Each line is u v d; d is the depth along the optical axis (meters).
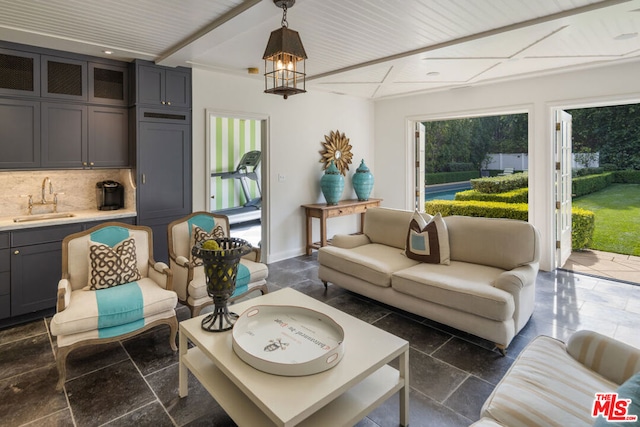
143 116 3.88
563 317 3.28
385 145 6.43
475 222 3.43
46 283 3.37
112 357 2.67
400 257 3.68
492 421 1.34
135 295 2.61
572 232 6.09
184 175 4.24
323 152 5.75
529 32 3.01
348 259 3.63
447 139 9.22
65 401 2.17
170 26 2.92
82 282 2.79
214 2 2.47
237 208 8.36
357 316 3.38
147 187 3.96
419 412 2.07
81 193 4.05
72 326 2.28
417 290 3.01
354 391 1.87
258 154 8.27
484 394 2.22
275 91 2.11
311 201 5.65
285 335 1.98
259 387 1.57
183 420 2.01
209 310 3.54
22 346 2.86
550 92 4.54
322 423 1.64
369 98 6.28
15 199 3.65
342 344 1.79
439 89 5.48
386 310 3.51
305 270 4.79
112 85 3.84
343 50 3.55
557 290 3.98
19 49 3.28
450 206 7.81
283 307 2.24
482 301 2.63
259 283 3.41
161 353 2.73
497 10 2.64
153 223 4.03
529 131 4.75
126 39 3.23
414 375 2.43
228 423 1.99
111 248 2.88
